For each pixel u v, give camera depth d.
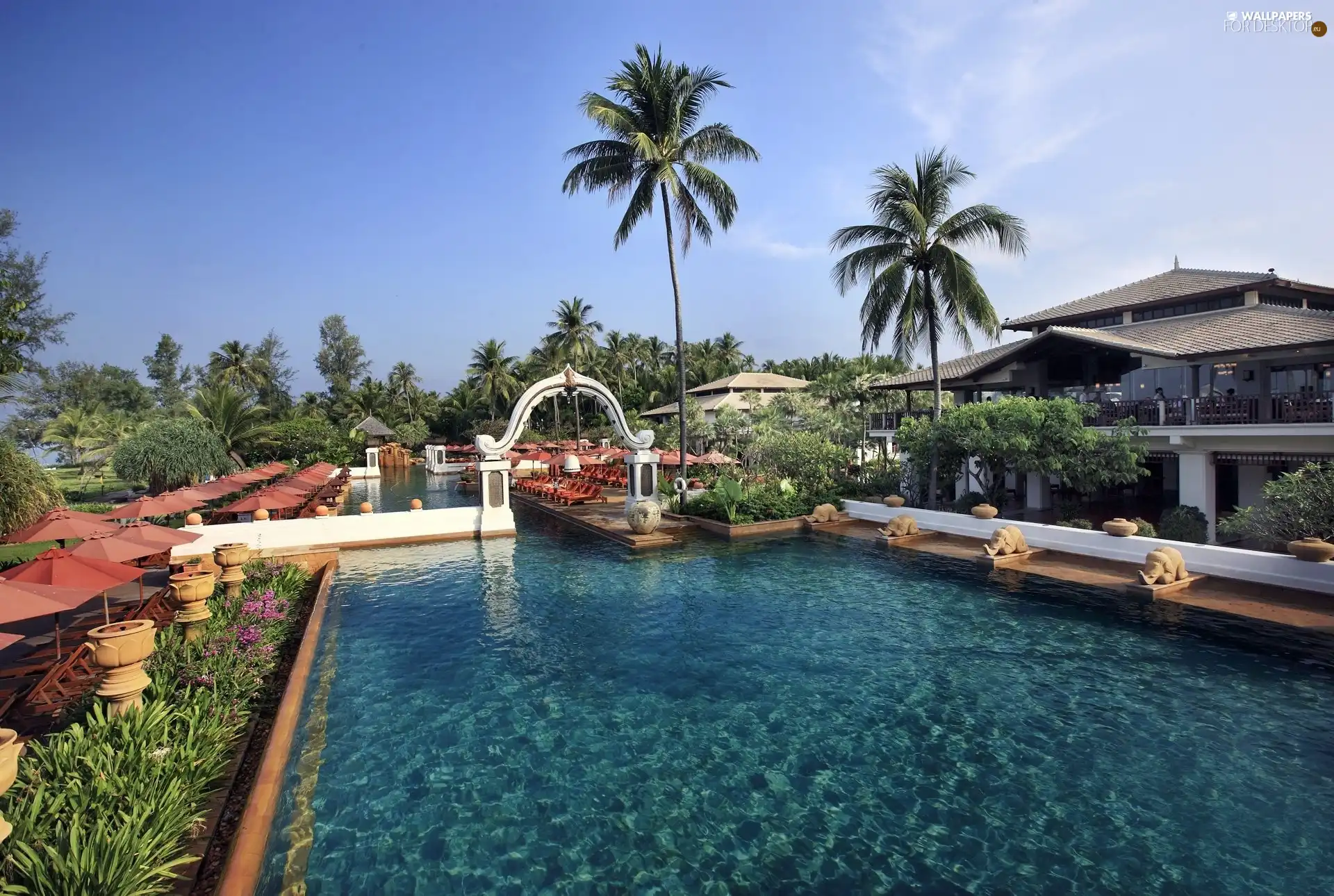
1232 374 20.08
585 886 5.02
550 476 37.31
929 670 9.31
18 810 4.57
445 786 6.46
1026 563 15.33
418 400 77.50
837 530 20.44
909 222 20.48
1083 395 23.64
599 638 10.89
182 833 5.12
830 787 6.41
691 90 22.53
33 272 22.98
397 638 10.93
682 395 23.89
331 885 5.00
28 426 37.53
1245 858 5.26
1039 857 5.32
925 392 32.88
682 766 6.83
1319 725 7.51
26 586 6.63
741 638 10.79
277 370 79.56
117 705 6.49
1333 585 11.41
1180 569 12.69
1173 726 7.55
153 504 16.28
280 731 7.06
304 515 23.28
